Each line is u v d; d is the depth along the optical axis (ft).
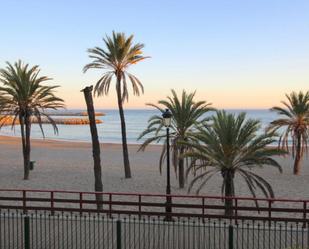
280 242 44.96
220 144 65.00
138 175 114.11
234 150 63.62
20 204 74.13
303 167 131.64
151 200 80.69
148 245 46.03
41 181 103.14
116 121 638.12
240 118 65.62
